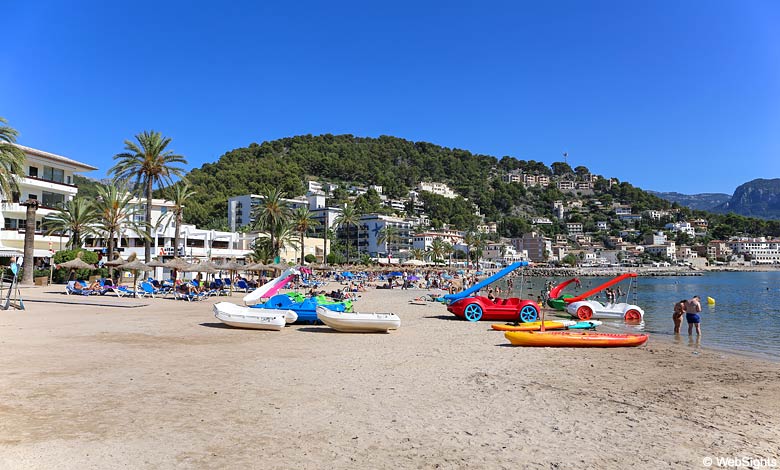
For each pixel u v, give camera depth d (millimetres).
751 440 7301
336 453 6301
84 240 62062
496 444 6805
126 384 9750
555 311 28531
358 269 91750
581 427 7688
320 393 9414
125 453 6141
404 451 6438
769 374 12688
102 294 35031
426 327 21016
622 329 22703
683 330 23453
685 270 180250
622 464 6207
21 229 53625
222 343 15594
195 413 7914
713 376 12227
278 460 6016
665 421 8164
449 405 8781
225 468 5730
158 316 22953
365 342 16453
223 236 88750
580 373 12062
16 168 33219
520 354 14594
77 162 60406
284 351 14305
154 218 75312
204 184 166875
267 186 167375
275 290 24344
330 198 189500
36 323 19234
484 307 23516
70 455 6027
